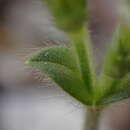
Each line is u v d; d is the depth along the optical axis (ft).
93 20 0.17
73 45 0.15
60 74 0.16
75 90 0.16
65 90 0.16
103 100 0.16
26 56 0.18
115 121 0.34
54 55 0.16
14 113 0.35
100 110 0.17
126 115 0.34
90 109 0.17
